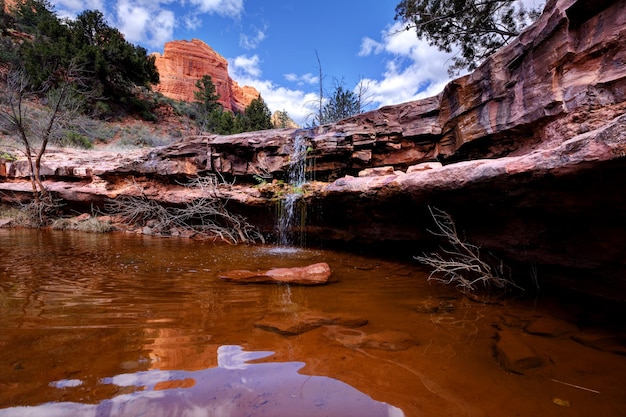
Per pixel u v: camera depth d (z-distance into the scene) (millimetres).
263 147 7734
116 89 28328
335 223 6543
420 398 1375
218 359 1707
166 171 8641
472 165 3336
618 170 1973
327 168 6969
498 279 3535
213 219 8852
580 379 1572
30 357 1660
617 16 3039
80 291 3047
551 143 3633
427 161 6055
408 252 5480
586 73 3301
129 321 2295
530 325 2348
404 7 12031
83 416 1145
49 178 10586
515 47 4129
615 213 2344
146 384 1407
